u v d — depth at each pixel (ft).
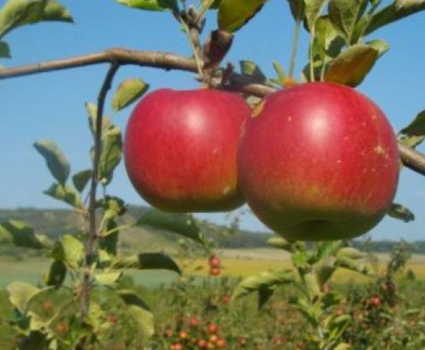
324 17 1.63
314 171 1.52
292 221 1.60
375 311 6.57
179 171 1.76
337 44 1.70
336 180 1.52
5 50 2.02
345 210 1.55
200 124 1.75
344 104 1.55
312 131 1.53
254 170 1.58
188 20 1.73
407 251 6.89
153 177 1.78
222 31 1.71
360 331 6.40
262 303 4.32
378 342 6.32
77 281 2.76
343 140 1.53
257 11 1.66
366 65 1.57
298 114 1.55
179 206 1.81
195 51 1.74
